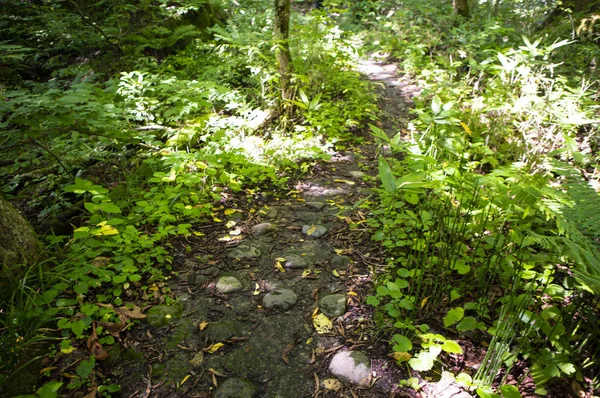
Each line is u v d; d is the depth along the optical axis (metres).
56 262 2.72
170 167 4.09
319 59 6.32
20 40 6.52
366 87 6.70
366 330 2.46
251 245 3.25
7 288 2.43
